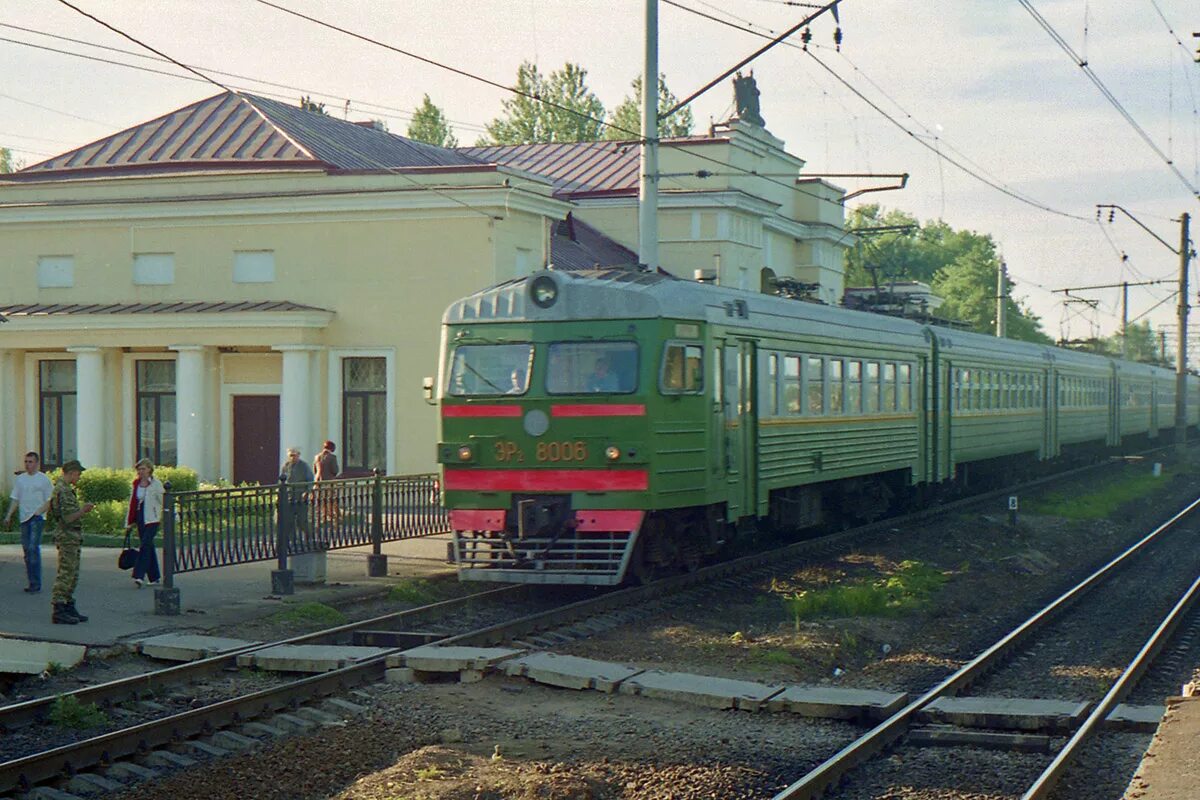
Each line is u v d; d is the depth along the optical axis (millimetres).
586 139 72312
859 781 8398
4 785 7711
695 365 15664
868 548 20906
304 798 7871
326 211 28188
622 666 11234
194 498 14305
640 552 15453
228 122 31859
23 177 30797
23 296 30547
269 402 28641
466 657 11070
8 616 13281
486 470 15406
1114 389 45562
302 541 15852
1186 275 48344
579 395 15016
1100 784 8258
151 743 8680
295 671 11172
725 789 8055
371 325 28109
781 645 12852
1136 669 11625
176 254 29406
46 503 14898
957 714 9742
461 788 7688
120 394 29547
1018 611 16141
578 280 15305
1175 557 21469
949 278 89875
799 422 18875
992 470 32281
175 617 13531
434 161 35344
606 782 8117
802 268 44281
